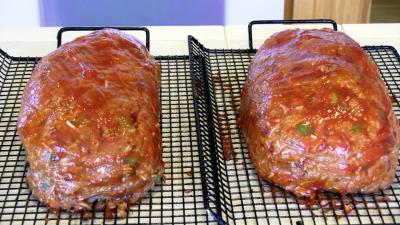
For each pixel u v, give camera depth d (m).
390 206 0.41
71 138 0.39
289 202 0.41
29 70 0.55
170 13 0.87
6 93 0.53
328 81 0.41
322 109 0.40
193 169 0.44
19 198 0.41
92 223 0.40
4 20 0.85
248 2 0.87
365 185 0.40
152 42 0.60
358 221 0.40
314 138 0.39
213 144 0.45
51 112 0.40
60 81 0.42
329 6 0.88
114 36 0.49
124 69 0.45
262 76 0.45
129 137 0.40
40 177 0.40
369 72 0.44
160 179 0.43
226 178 0.44
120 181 0.39
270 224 0.40
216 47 0.60
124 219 0.40
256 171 0.44
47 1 0.84
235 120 0.49
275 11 0.89
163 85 0.54
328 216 0.40
